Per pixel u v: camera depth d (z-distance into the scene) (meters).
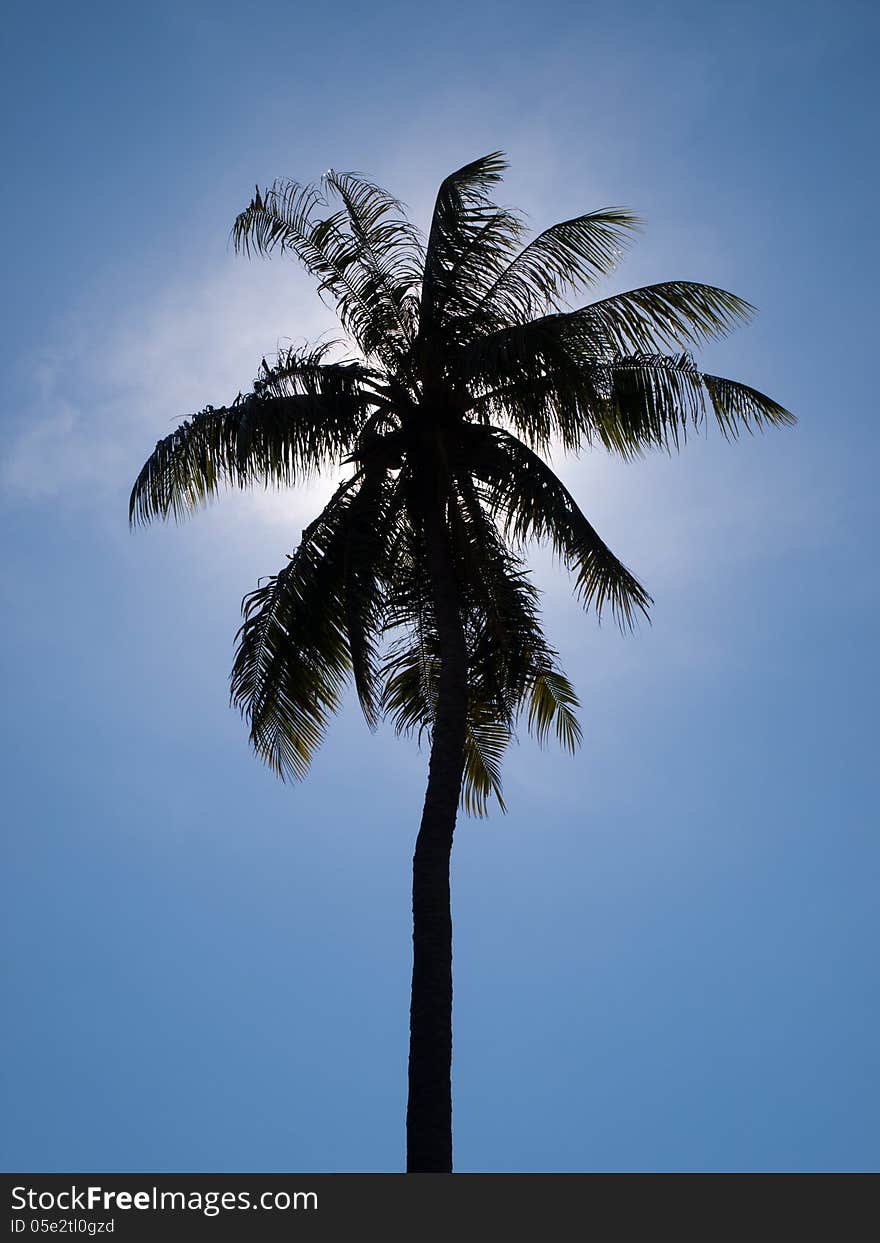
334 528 16.23
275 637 16.02
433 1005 12.80
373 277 17.39
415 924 13.45
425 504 16.45
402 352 17.14
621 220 16.47
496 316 16.83
